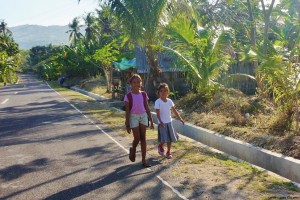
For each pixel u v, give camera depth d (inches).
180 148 331.9
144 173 253.8
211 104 495.5
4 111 700.7
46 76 2987.2
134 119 265.6
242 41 815.1
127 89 843.4
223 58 571.8
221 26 641.6
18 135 424.8
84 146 352.2
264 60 358.6
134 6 676.1
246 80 794.8
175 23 616.1
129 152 296.8
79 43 1732.3
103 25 1828.2
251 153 291.7
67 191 221.6
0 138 408.2
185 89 853.2
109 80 1103.0
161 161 285.3
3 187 232.2
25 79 3577.8
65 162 291.3
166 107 288.0
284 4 966.4
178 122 444.8
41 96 1109.1
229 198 202.1
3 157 313.6
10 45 3191.4
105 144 359.3
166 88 286.4
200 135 381.1
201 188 219.8
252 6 802.8
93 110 676.1
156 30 689.0
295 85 345.1
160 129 287.6
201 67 563.2
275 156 263.0
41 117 590.6
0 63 2342.5
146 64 845.2
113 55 1062.4
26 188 229.3
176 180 236.2
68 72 2114.9
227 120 397.1
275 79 359.6
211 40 585.6
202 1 978.7
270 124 351.3
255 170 258.8
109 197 209.5
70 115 607.5
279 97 367.2
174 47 636.7
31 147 353.4
